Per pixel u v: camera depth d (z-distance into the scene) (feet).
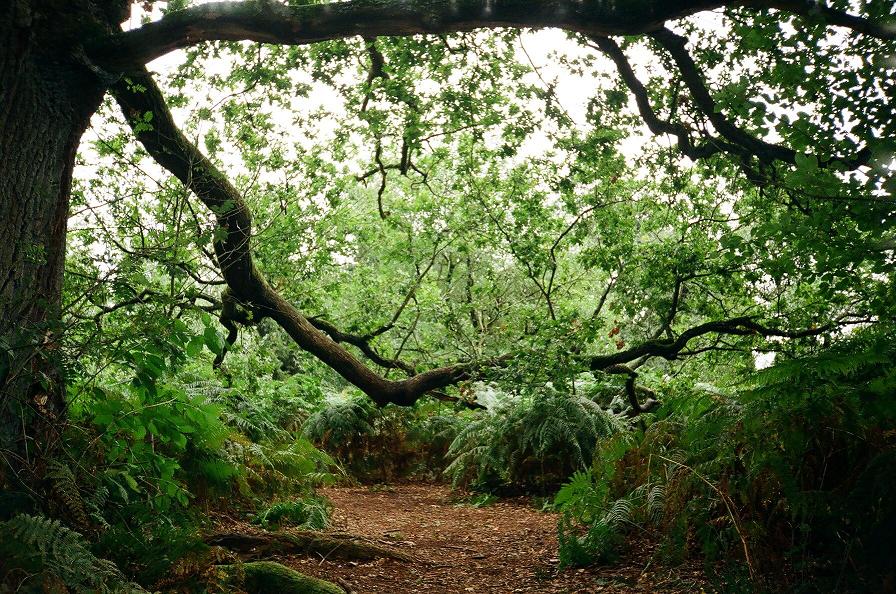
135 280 14.76
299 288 28.07
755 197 23.45
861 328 19.84
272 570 15.26
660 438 20.57
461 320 32.50
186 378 28.94
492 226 29.48
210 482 21.68
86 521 13.50
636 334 28.63
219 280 25.46
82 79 14.84
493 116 22.39
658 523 18.19
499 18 15.25
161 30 14.79
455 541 23.88
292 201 25.39
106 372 20.85
